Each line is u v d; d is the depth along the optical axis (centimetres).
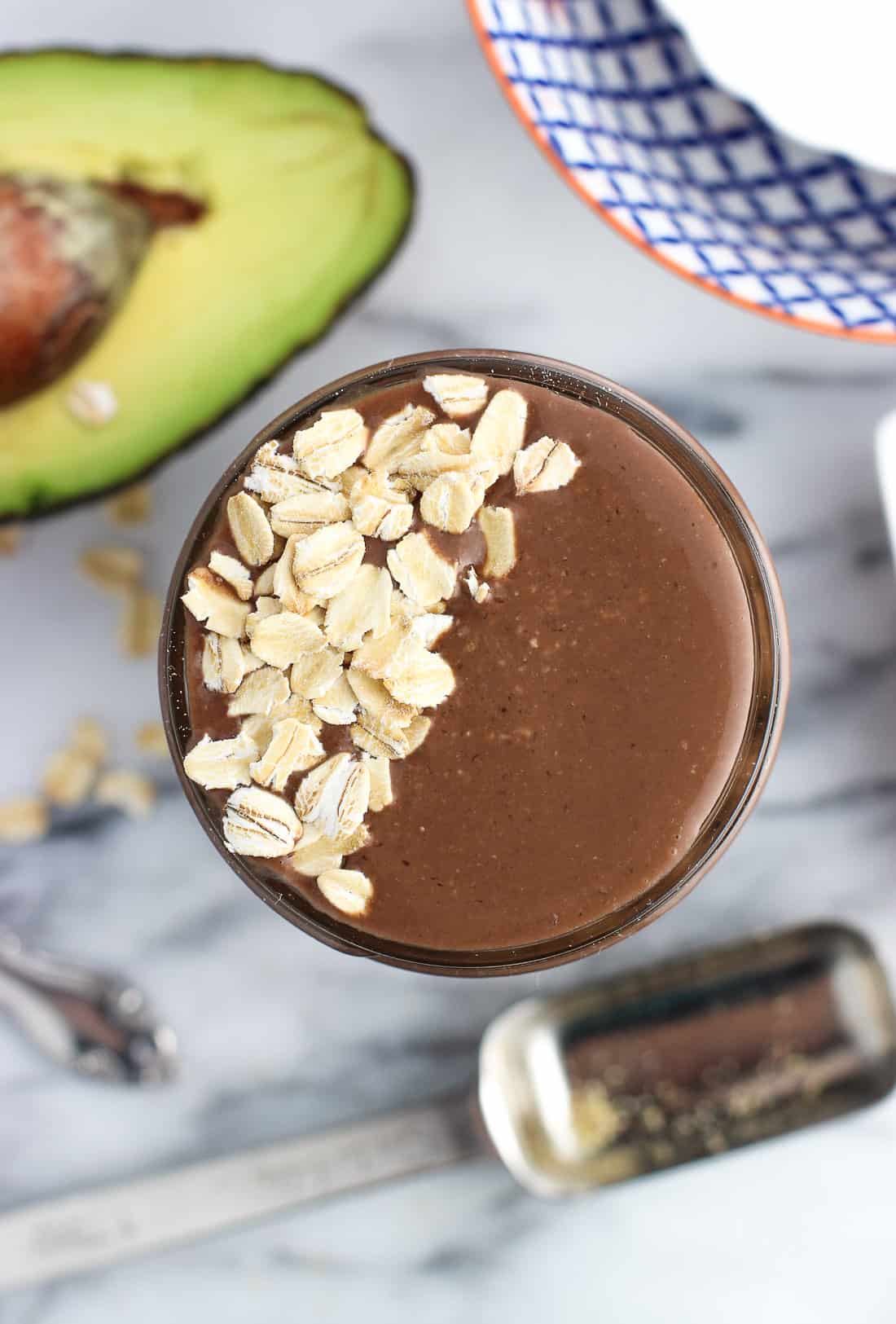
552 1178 35
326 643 28
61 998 36
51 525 35
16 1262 35
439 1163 35
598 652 29
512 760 29
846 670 36
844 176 34
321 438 29
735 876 36
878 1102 36
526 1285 36
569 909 29
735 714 29
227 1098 36
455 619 29
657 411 30
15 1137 36
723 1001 36
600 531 29
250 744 29
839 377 35
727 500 29
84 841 36
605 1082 36
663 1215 36
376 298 35
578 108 33
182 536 35
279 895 29
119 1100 36
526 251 35
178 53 35
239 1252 36
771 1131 36
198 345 32
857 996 36
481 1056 35
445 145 35
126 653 36
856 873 36
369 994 36
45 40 35
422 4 35
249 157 32
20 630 36
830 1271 36
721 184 34
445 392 29
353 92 35
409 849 29
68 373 32
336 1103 36
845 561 36
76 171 32
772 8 33
